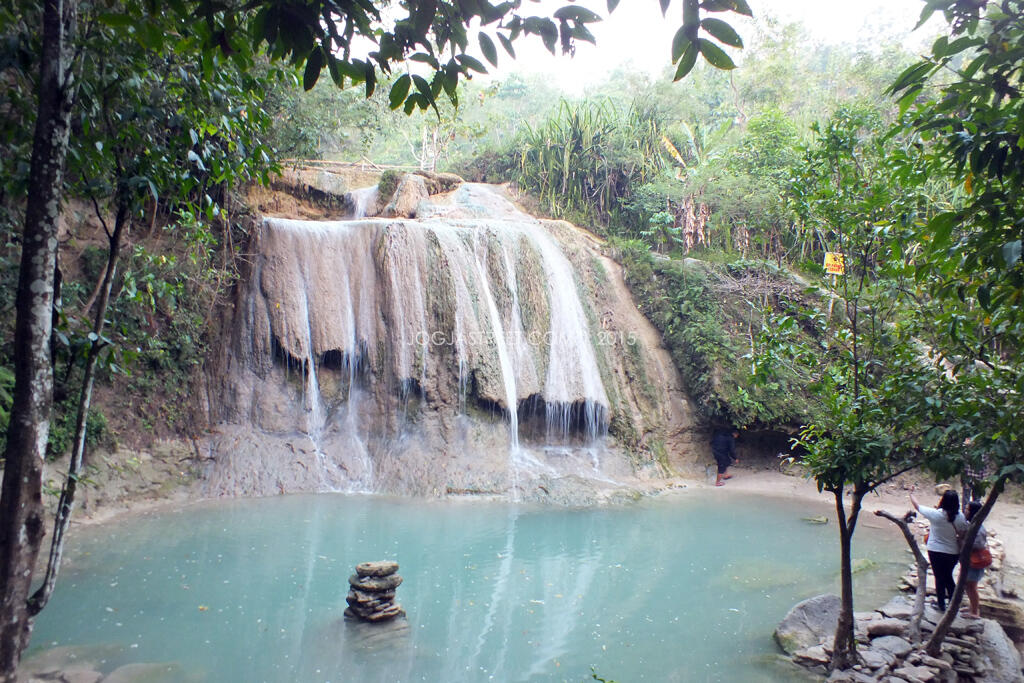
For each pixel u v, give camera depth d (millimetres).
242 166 5434
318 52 2799
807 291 6863
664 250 20438
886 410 5824
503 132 35188
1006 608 7645
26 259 3492
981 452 5391
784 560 9766
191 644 6660
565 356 15906
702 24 2455
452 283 15094
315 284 14555
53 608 7379
